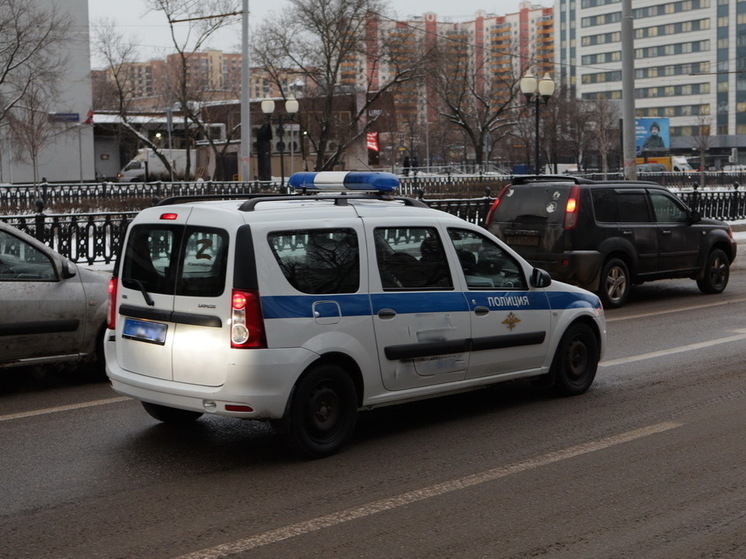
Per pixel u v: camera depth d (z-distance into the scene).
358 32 47.91
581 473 5.84
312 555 4.52
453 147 100.38
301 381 6.04
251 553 4.55
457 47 65.25
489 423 7.16
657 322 12.22
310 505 5.26
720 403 7.70
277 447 6.51
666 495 5.41
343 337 6.22
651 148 92.06
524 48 146.12
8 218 15.96
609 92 136.62
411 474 5.85
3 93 46.88
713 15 125.62
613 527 4.89
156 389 6.23
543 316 7.66
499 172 62.19
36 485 5.66
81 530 4.88
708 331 11.44
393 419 7.32
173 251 6.26
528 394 8.17
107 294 8.87
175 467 6.03
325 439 6.23
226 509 5.20
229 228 5.97
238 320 5.84
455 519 5.02
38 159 55.44
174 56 63.03
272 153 62.00
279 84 49.41
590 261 13.08
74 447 6.52
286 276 6.00
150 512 5.15
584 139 77.50
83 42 55.22
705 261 15.02
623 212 13.68
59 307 8.53
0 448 6.50
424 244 6.87
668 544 4.66
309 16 47.28
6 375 9.23
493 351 7.24
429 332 6.75
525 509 5.18
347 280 6.32
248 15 29.27
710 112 126.75
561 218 13.09
